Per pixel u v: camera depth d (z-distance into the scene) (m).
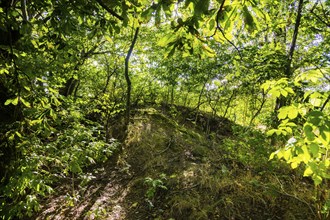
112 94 9.48
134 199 5.62
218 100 9.46
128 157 7.22
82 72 8.80
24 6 2.88
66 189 6.23
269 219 4.50
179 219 4.79
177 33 1.94
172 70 8.71
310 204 4.48
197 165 6.21
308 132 1.83
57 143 4.71
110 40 3.02
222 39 1.97
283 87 2.60
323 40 6.74
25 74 2.93
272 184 4.89
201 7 1.44
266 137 5.11
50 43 3.44
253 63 6.02
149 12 1.70
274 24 6.76
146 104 10.90
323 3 6.68
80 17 2.79
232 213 4.69
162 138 7.73
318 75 2.34
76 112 5.75
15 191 3.72
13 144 3.77
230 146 5.92
